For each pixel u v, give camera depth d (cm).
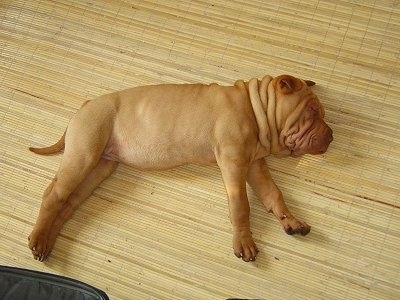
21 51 96
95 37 94
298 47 87
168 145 77
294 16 89
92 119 77
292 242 76
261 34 89
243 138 74
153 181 83
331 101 83
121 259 79
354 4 88
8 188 86
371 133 80
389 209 76
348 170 79
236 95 76
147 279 77
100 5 96
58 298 66
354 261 74
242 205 73
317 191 78
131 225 80
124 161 80
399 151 79
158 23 93
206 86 77
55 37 96
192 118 75
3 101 92
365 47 85
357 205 77
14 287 68
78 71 92
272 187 77
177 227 79
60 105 90
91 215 82
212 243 77
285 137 77
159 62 90
